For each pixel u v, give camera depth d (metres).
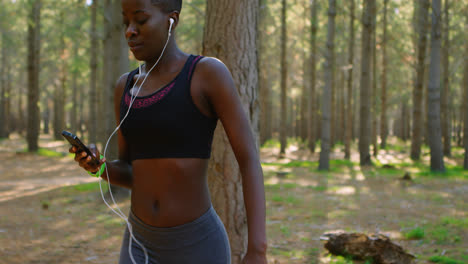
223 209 3.63
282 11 21.20
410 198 9.48
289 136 52.84
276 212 7.73
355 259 4.87
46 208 8.11
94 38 16.02
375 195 9.88
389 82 30.38
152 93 1.39
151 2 1.37
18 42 23.92
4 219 7.07
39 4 19.33
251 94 3.72
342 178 13.60
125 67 9.25
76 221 6.95
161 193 1.41
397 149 31.84
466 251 5.18
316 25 18.98
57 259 4.90
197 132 1.40
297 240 5.72
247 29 3.70
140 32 1.37
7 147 26.64
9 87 36.22
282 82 22.97
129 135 1.44
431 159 15.34
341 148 30.67
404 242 5.68
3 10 19.88
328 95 16.08
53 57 26.83
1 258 4.86
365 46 17.95
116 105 1.65
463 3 20.23
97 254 5.12
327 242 5.15
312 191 10.48
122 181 1.64
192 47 18.80
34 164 17.61
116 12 9.26
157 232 1.42
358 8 21.91
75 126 32.53
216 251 1.46
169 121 1.36
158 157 1.39
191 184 1.41
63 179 13.41
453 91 29.84
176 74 1.41
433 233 6.04
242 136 1.40
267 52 27.20
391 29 23.36
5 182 12.57
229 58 3.66
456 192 10.48
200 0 12.39
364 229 6.39
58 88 36.03
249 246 1.30
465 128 17.30
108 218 7.20
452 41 21.20
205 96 1.39
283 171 15.30
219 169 3.65
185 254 1.42
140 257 1.46
